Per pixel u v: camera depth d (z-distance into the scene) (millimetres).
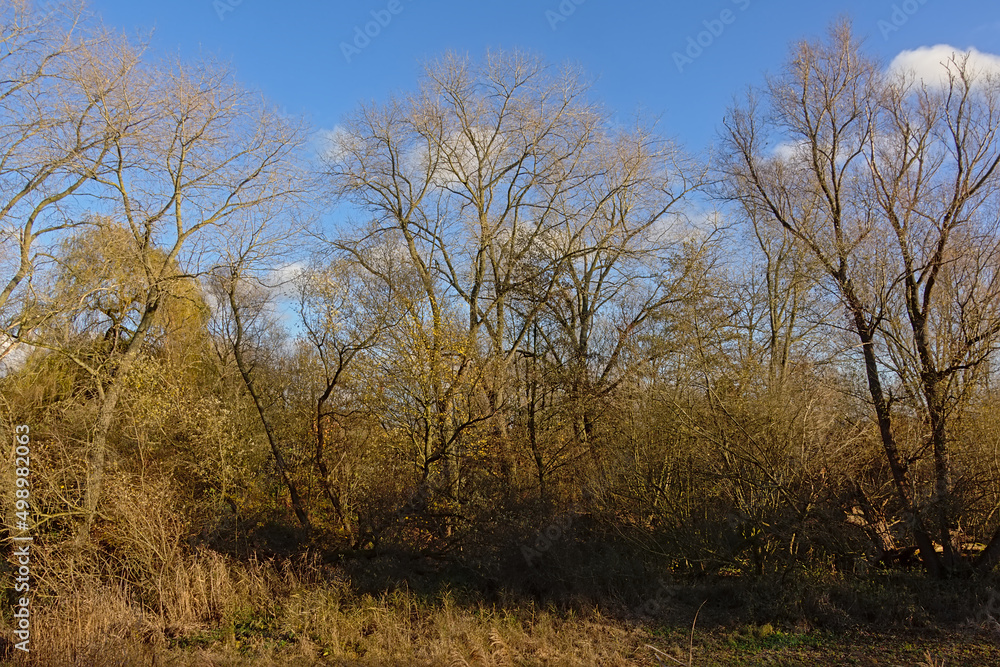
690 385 13688
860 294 12289
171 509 12602
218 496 14125
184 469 14242
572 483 15656
